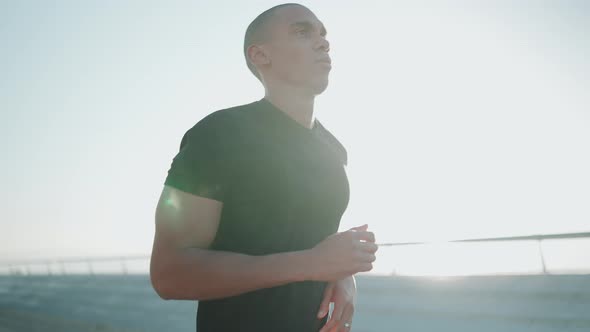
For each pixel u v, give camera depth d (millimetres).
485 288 8391
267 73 1367
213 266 1072
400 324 8195
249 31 1411
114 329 11453
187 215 1140
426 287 9195
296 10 1365
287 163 1234
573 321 6715
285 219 1235
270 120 1278
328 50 1389
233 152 1169
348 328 1398
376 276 10258
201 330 1293
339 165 1382
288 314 1262
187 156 1160
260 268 1066
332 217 1359
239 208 1194
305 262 1077
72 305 16438
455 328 7484
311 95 1363
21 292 22203
